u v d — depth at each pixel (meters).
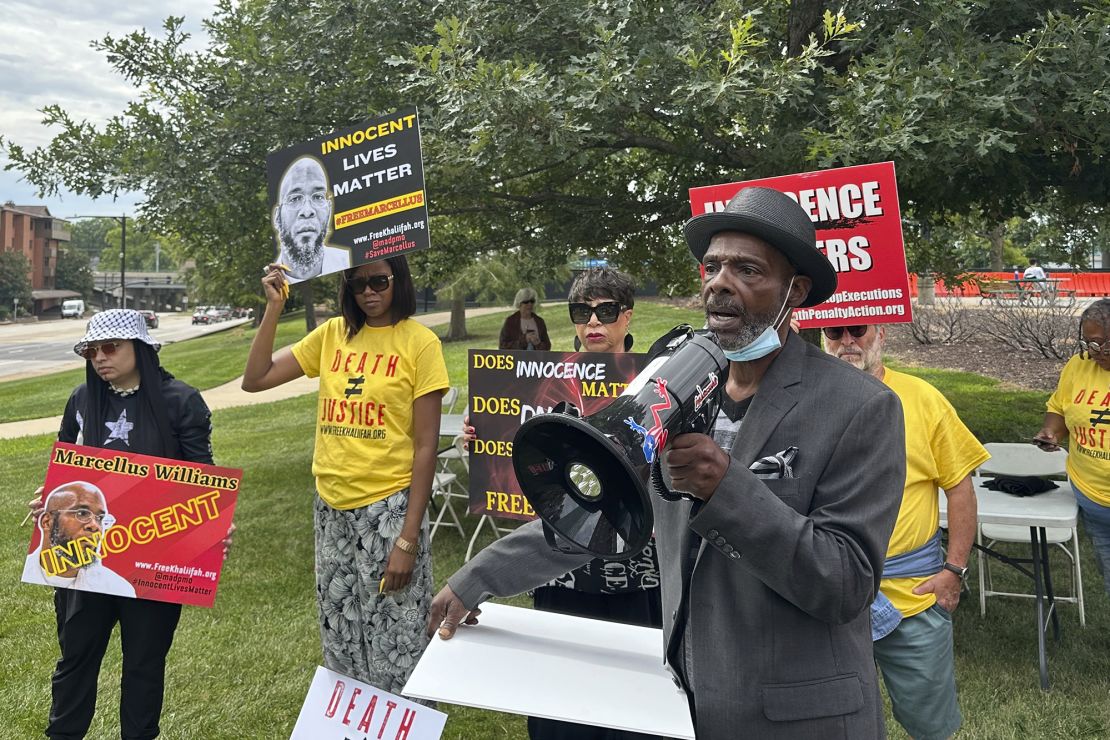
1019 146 5.24
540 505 1.23
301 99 6.54
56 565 2.96
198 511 2.99
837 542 1.36
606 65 4.86
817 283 1.55
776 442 1.49
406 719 1.99
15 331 64.62
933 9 4.89
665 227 8.17
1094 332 3.77
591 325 3.83
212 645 4.45
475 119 5.05
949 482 2.96
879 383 1.51
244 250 7.60
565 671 1.68
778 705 1.47
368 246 3.04
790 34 6.19
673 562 1.64
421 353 2.98
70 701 3.08
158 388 3.08
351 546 3.00
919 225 7.21
